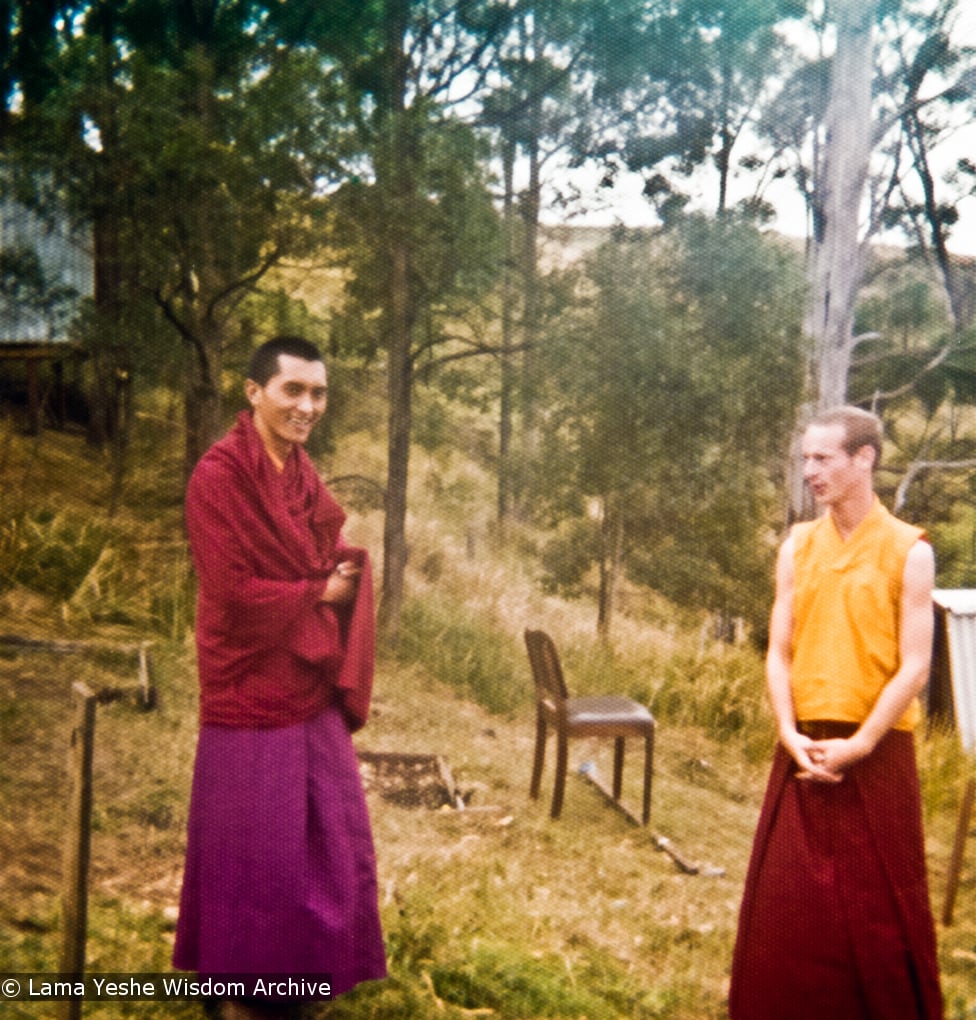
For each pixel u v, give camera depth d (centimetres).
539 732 568
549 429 970
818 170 1438
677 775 686
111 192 696
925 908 278
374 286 878
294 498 280
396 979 319
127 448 1115
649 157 980
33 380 1145
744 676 882
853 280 1423
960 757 775
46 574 745
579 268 913
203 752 275
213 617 269
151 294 787
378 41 874
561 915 413
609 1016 337
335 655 281
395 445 880
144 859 403
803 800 285
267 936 267
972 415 1777
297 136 700
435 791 559
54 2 918
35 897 347
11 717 505
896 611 279
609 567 1110
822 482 283
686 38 1020
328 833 278
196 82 723
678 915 436
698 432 888
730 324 913
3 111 835
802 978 279
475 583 1126
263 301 934
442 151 782
